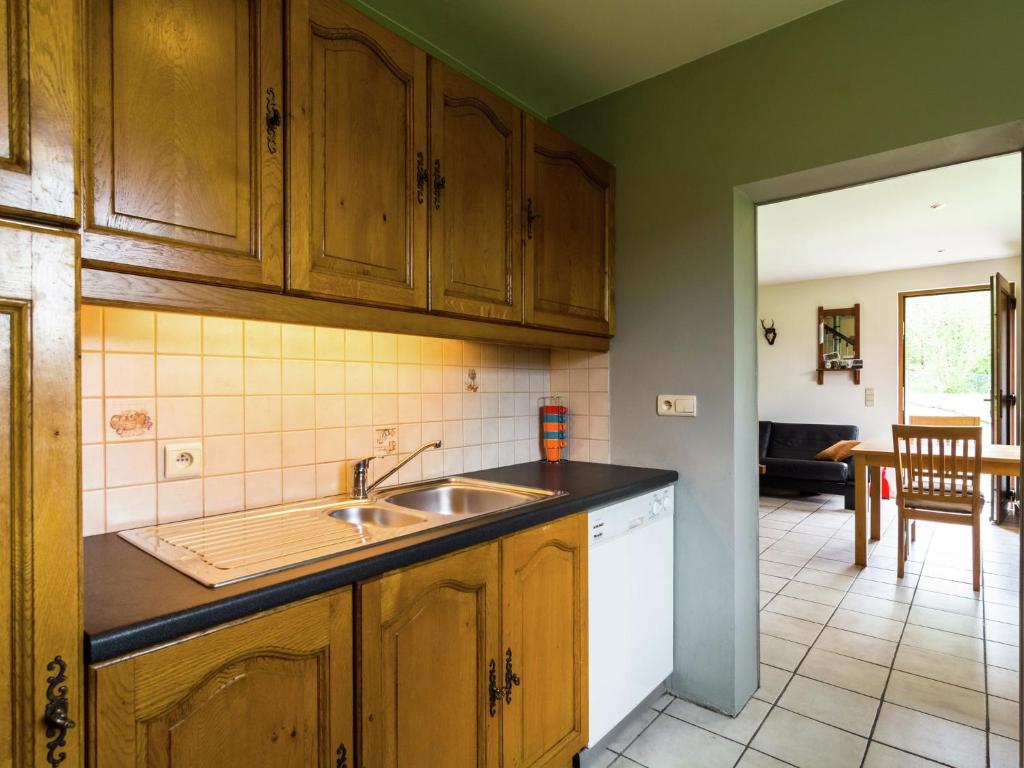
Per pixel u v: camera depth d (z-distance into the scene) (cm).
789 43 186
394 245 143
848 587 328
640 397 223
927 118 160
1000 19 149
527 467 228
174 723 83
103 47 93
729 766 172
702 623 206
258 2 115
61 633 70
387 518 159
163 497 135
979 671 229
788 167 186
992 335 421
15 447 67
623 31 191
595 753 177
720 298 202
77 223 73
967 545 413
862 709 203
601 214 222
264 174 115
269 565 103
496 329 177
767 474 561
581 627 165
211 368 143
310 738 101
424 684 121
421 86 150
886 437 590
